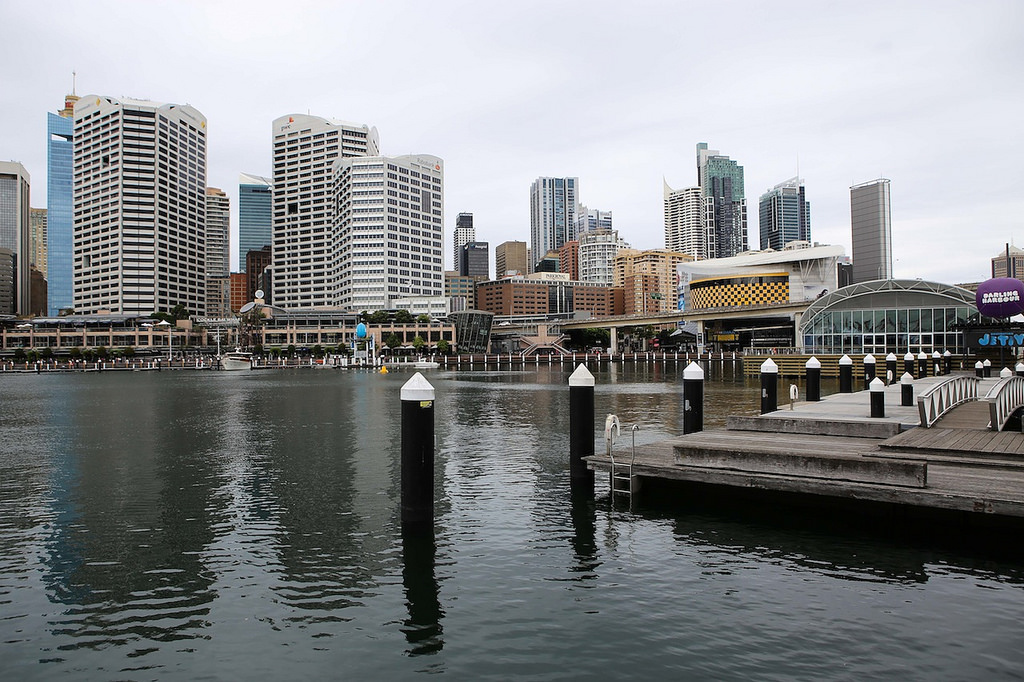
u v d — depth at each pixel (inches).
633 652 502.3
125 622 569.0
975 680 453.7
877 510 808.9
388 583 649.0
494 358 7534.5
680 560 695.1
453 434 1663.4
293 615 579.5
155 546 773.9
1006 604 570.9
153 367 6712.6
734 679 460.8
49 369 6550.2
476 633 539.5
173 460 1332.4
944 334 3403.1
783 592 606.9
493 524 836.6
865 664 477.4
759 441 1024.9
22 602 612.4
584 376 989.8
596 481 1066.7
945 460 844.0
